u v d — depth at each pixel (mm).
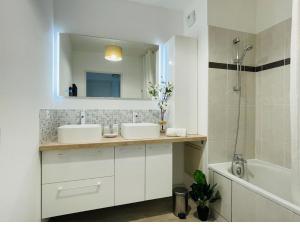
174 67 2143
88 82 2139
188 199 2062
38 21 1463
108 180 1670
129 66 2281
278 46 2004
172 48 2189
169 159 1879
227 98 2125
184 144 2484
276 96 2031
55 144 1518
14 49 1040
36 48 1418
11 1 1002
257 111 2260
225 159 2117
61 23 2033
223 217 1768
